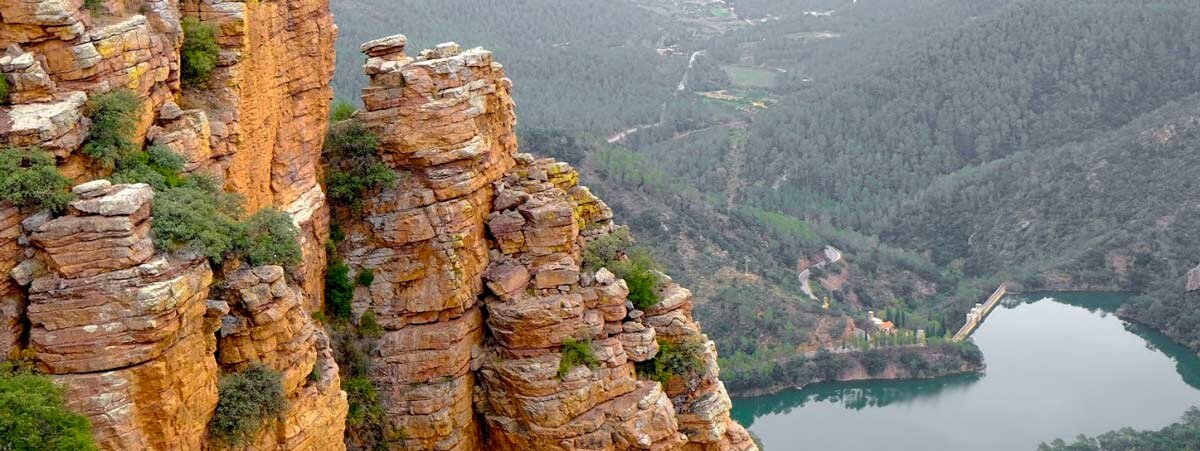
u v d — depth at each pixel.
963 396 139.75
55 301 24.52
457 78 40.66
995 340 160.38
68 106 26.27
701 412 43.59
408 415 40.25
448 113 40.06
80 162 26.98
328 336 37.62
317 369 32.12
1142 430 126.56
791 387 138.38
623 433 40.53
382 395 40.31
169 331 25.14
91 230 24.56
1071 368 150.38
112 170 27.53
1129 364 151.50
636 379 42.53
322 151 40.31
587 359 40.53
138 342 24.73
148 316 24.66
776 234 172.25
